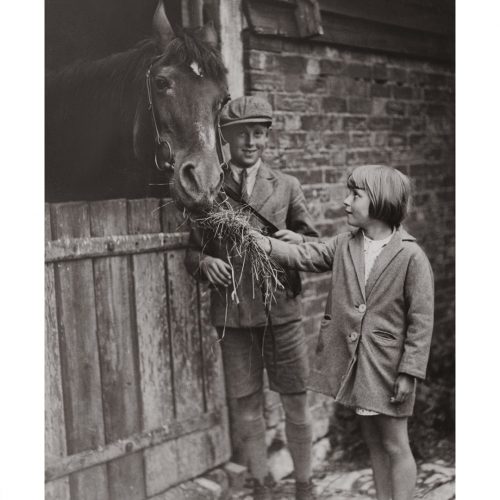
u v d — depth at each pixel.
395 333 2.23
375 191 2.20
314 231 2.53
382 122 2.90
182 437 2.62
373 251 2.26
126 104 2.33
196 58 2.18
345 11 2.74
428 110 2.98
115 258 2.44
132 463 2.52
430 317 2.19
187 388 2.63
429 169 3.00
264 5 2.58
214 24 2.51
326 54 2.75
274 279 2.45
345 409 2.91
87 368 2.41
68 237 2.34
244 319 2.48
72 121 2.34
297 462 2.64
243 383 2.56
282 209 2.47
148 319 2.52
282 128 2.67
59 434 2.37
